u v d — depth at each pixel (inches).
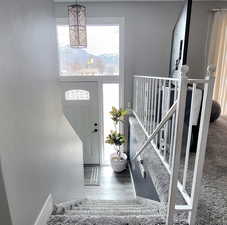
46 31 54.5
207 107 38.6
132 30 143.6
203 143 40.8
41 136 49.6
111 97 162.1
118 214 57.7
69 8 104.9
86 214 57.3
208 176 67.0
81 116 166.6
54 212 55.5
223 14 131.8
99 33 150.2
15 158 36.1
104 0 136.6
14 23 36.1
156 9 139.3
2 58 32.1
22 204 38.7
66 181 73.8
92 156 177.2
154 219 48.8
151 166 70.6
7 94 33.6
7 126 33.5
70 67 156.3
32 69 44.4
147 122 95.0
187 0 69.0
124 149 170.1
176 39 99.2
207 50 138.6
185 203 50.9
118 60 154.9
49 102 57.2
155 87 79.0
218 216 48.8
